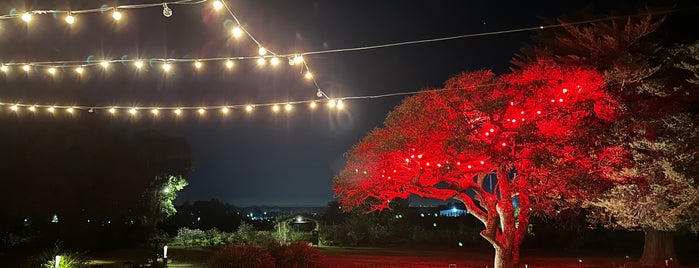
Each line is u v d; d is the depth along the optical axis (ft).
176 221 158.30
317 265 65.57
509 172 50.11
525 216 49.93
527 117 42.14
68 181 79.51
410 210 142.20
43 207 75.61
